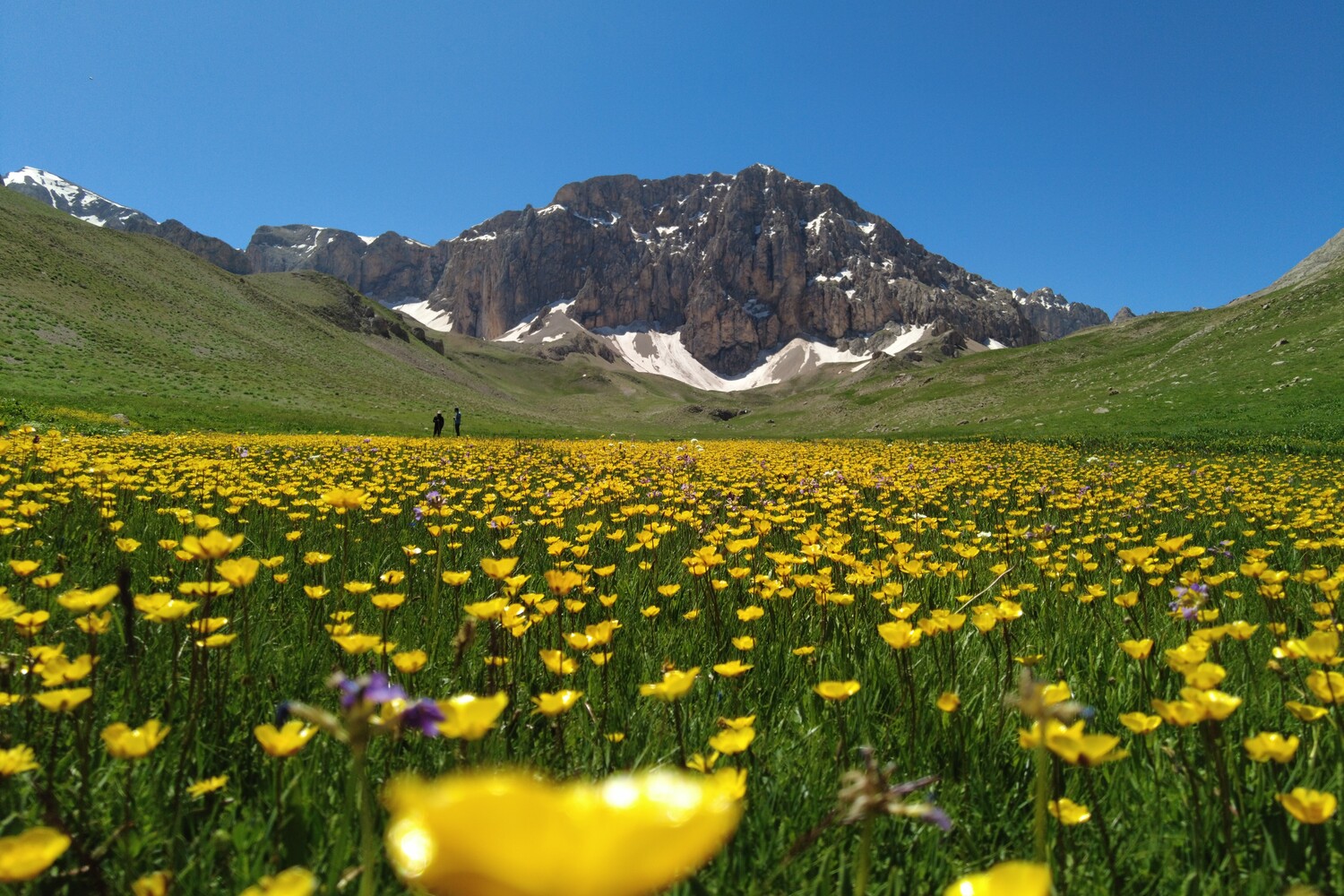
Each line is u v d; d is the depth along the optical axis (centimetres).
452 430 6328
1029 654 334
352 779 200
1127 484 1290
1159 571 413
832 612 396
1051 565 467
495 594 435
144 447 1484
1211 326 6094
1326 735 237
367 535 621
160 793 204
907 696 275
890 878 177
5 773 172
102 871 173
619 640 347
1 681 238
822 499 866
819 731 255
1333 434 2466
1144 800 220
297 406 6875
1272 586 359
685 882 165
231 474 980
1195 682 207
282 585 413
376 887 173
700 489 1052
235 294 11450
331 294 15625
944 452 2323
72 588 390
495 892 37
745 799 205
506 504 927
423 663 231
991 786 228
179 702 257
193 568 447
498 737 230
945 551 620
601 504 875
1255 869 191
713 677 307
